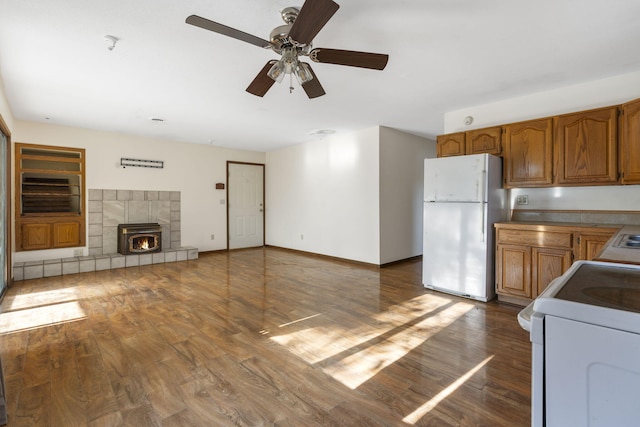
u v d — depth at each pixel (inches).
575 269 45.9
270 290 154.1
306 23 66.4
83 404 69.2
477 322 113.8
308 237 252.5
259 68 112.8
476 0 74.9
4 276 154.0
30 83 126.4
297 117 176.9
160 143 234.1
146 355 90.7
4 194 154.3
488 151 145.1
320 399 70.9
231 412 66.6
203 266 209.6
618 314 26.2
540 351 30.1
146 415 65.7
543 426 30.2
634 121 106.2
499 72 116.3
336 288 157.3
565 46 97.1
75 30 88.4
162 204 235.1
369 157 205.2
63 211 197.3
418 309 127.3
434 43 95.3
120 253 210.7
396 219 213.3
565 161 123.5
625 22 83.8
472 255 136.7
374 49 98.8
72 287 159.3
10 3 76.0
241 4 77.5
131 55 103.2
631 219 119.9
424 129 208.5
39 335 103.7
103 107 157.5
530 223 129.7
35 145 185.3
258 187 292.4
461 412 66.2
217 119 180.4
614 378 26.6
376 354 91.1
